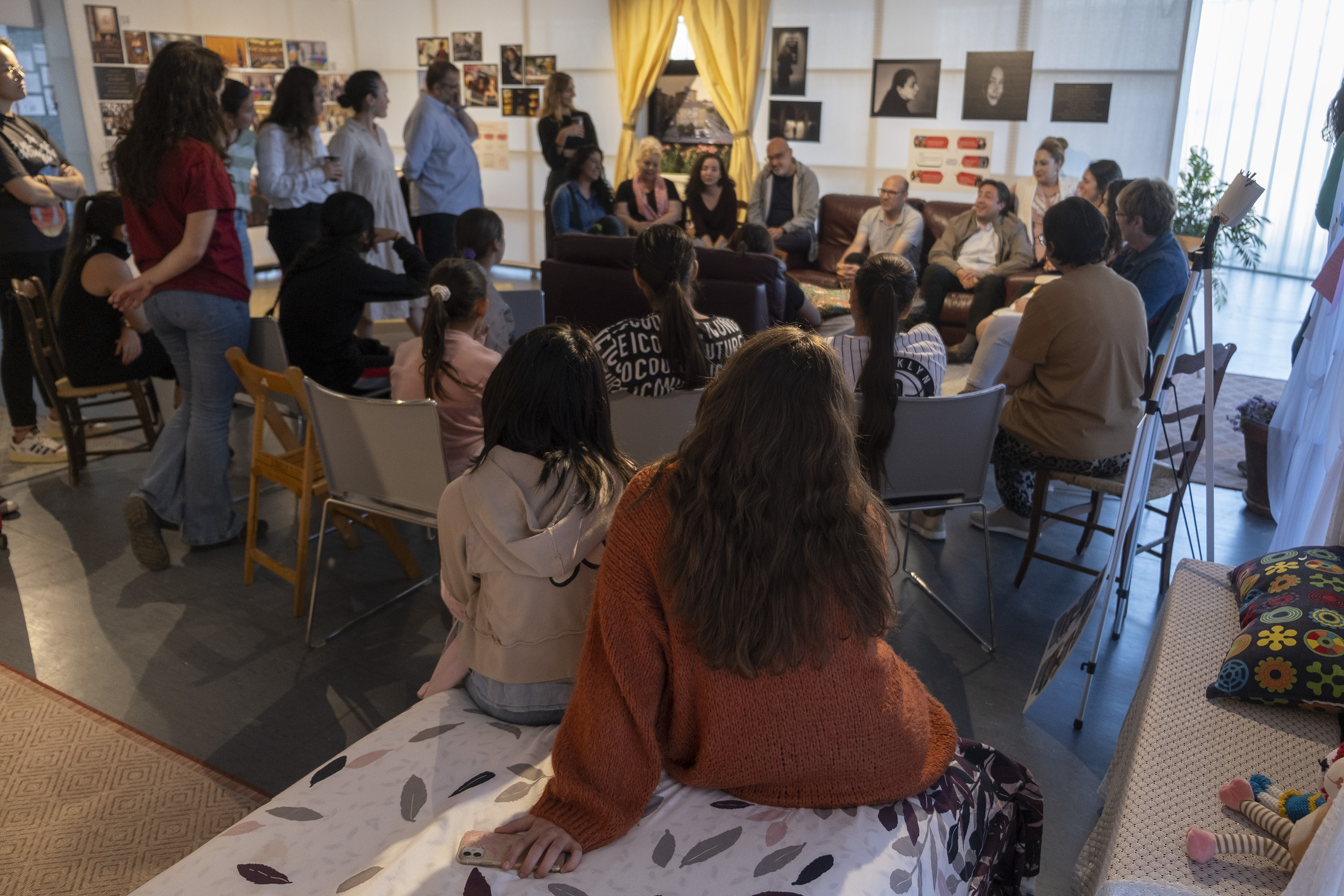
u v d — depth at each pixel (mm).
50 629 2877
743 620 1259
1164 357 2412
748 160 7543
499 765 1556
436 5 8680
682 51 7684
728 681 1317
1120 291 2854
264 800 2156
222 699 2539
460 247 3482
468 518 1663
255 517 3115
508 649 1658
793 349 1247
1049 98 6312
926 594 3135
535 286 8312
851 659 1341
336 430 2645
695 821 1384
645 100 7891
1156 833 1480
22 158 4207
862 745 1369
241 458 4266
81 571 3236
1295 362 3186
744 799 1429
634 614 1335
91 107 7211
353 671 2676
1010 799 1644
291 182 4941
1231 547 3475
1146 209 3408
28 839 2027
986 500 3938
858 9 6805
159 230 3086
